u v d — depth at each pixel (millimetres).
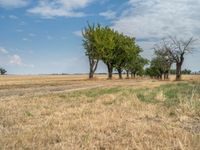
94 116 12945
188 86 36812
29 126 11125
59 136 9266
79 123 11281
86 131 9984
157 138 8875
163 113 13844
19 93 32250
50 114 14219
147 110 14984
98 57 97812
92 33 97062
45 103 19516
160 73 124188
